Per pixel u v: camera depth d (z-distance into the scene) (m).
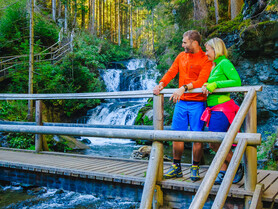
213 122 2.80
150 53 23.38
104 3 45.53
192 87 2.88
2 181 5.41
